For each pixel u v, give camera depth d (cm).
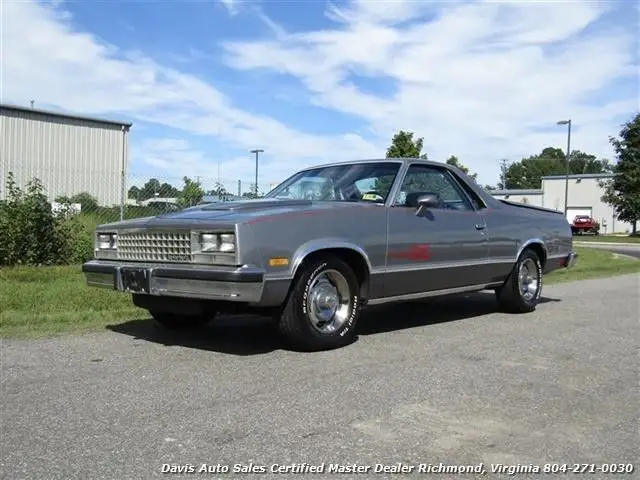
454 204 664
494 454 315
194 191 1330
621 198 4806
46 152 2817
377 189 602
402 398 399
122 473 289
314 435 335
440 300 851
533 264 757
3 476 286
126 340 562
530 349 546
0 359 490
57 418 359
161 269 497
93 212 1384
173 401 389
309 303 512
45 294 760
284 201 559
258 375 448
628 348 557
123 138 3088
